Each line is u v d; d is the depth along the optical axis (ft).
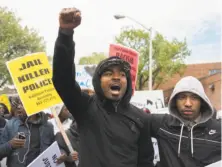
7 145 14.43
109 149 8.46
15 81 15.28
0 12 111.75
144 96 31.83
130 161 8.63
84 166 8.48
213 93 135.13
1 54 106.63
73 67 8.34
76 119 8.91
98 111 8.75
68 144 14.34
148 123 9.56
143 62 125.70
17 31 110.11
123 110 9.04
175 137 9.54
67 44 8.04
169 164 9.43
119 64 8.84
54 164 14.26
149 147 9.68
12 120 15.90
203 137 9.33
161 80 134.31
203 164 9.16
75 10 7.66
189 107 9.41
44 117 16.11
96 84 8.84
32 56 15.76
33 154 15.40
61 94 8.46
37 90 15.49
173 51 124.16
